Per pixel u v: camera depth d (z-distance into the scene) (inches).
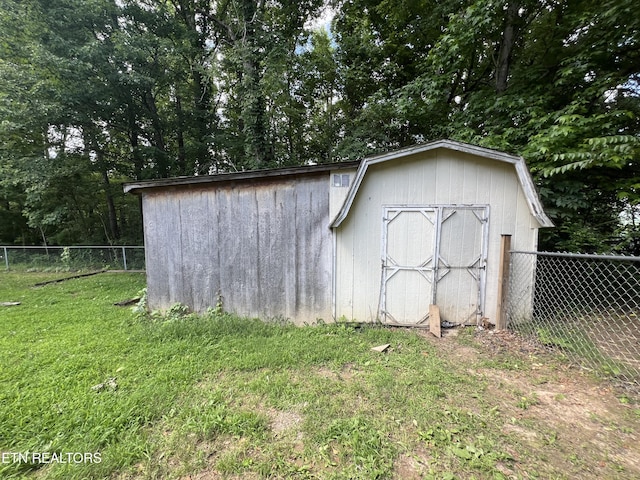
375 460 69.3
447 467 67.0
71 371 112.6
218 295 183.9
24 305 220.5
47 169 372.5
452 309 163.6
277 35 350.6
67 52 341.1
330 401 93.0
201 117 490.3
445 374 109.5
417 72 380.8
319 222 169.2
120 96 404.2
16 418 83.7
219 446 74.7
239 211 178.4
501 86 257.8
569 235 191.0
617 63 193.6
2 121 331.6
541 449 72.2
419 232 162.6
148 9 426.0
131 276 356.8
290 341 142.9
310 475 65.4
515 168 150.1
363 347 135.4
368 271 167.2
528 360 120.9
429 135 333.1
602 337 136.9
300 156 471.8
